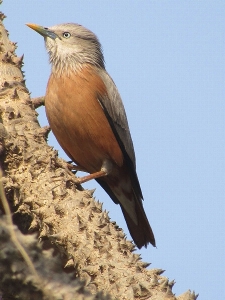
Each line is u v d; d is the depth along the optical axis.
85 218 7.53
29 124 9.14
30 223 8.47
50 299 5.33
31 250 5.38
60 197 7.89
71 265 7.18
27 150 8.47
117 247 7.08
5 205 6.07
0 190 6.16
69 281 5.48
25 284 5.32
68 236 7.38
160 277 6.62
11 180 8.12
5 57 10.38
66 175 8.34
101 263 6.82
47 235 7.60
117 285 6.48
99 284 6.62
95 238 7.19
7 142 8.38
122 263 6.81
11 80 10.02
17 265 5.29
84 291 5.54
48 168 8.29
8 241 5.26
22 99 9.72
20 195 8.03
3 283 5.39
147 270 6.75
